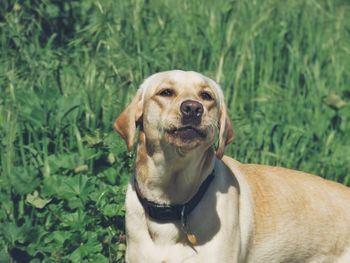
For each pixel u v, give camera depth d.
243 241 5.36
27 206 5.99
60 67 7.68
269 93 7.92
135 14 8.55
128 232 5.24
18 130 6.53
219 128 5.18
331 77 8.48
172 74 5.10
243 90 7.82
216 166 5.29
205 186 5.12
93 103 6.94
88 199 5.89
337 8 10.62
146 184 5.12
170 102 4.99
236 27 8.84
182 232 5.11
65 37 8.46
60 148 6.50
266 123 7.14
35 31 8.19
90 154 6.21
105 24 8.36
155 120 5.04
